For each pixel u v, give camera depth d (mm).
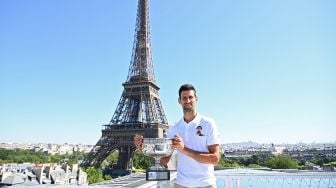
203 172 6035
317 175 11547
